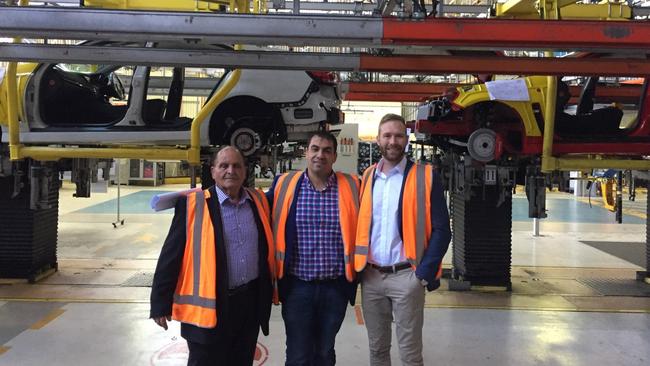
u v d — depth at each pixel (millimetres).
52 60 3111
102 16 2725
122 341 3754
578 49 2955
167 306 2248
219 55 3205
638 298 5102
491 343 3828
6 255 5344
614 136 4914
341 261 2572
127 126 4980
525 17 4664
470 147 4648
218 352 2348
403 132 2623
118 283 5387
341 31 2809
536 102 4730
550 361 3498
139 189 16703
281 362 3420
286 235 2547
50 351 3557
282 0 6191
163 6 4969
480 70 3432
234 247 2346
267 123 4953
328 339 2580
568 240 8477
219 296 2264
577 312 4613
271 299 2514
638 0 6531
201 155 5109
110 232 8523
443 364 3439
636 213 12375
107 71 6008
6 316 4297
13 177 5250
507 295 5176
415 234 2564
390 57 3346
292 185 2596
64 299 4793
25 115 4895
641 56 3469
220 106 4973
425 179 2598
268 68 3268
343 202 2578
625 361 3508
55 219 5855
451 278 5699
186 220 2287
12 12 2684
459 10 6727
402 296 2596
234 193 2395
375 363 2773
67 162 5891
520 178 5250
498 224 5332
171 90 5332
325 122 5043
